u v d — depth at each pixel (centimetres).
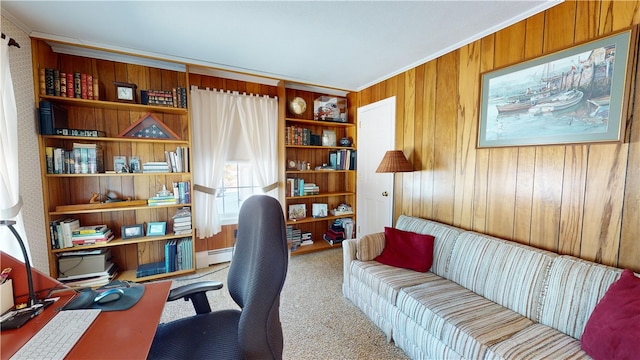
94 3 165
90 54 239
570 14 158
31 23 190
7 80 165
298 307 221
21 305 100
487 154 205
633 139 137
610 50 143
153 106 248
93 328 91
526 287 150
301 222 348
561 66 162
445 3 166
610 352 104
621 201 142
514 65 185
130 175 260
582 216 156
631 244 139
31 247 197
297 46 229
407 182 282
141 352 80
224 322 123
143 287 122
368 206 348
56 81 215
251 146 314
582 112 154
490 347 121
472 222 217
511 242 178
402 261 215
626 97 138
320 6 169
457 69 226
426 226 230
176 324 121
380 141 322
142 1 164
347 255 230
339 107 371
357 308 219
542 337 128
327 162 385
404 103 284
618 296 114
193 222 275
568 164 161
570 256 152
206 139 289
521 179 185
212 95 291
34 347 80
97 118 249
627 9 137
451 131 233
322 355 166
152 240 266
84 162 229
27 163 195
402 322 168
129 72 260
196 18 184
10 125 167
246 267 112
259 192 339
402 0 162
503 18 184
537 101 174
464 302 161
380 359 164
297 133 339
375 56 250
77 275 233
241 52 242
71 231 229
